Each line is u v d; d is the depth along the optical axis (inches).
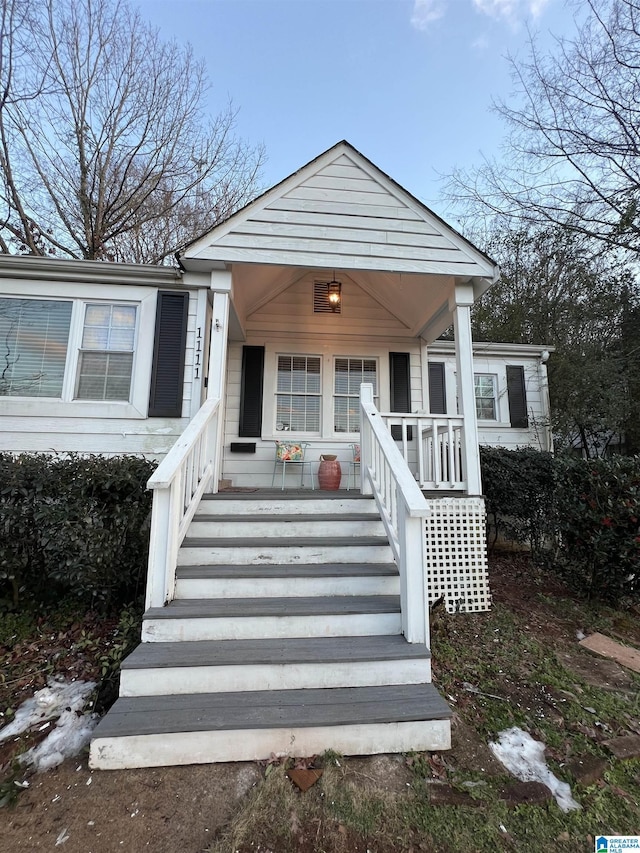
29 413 163.0
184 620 93.7
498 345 306.7
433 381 296.7
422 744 76.9
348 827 61.0
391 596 109.8
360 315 235.1
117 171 403.2
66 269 169.2
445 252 169.3
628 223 321.1
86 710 87.2
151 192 414.6
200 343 173.8
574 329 389.7
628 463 154.6
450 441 163.8
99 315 173.2
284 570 112.6
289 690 84.1
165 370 170.2
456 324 173.6
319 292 229.8
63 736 79.8
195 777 69.8
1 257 163.0
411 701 80.9
